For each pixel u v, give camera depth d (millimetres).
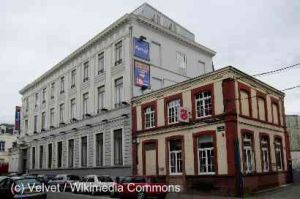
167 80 36219
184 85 27828
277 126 31062
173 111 28578
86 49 40844
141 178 23500
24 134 57312
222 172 24000
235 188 23125
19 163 57312
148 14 37125
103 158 35750
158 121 29594
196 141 26156
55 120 47219
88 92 40000
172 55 37438
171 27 39625
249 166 25375
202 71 41438
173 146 28156
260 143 27375
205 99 26250
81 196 26391
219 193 23969
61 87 46844
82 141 40438
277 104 31875
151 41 35406
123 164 32625
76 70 43125
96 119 37594
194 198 22719
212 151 25094
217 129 24750
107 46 37062
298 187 27875
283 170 30844
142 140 30859
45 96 51469
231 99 24328
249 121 26094
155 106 30062
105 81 36812
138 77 33156
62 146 44531
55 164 45719
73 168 41125
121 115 33500
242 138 24797
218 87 25250
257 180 25578
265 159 28156
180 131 27500
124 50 34156
